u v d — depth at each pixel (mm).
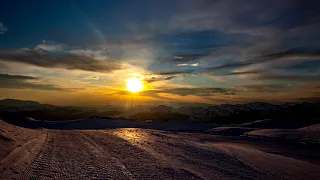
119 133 34625
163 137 32094
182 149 21266
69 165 11641
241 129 80500
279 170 16656
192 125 137000
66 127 104875
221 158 18516
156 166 13078
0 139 13992
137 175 10867
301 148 36219
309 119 130250
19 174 9375
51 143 19719
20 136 18703
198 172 12695
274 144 40438
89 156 14617
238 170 14812
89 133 32906
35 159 12398
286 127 121312
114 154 16062
